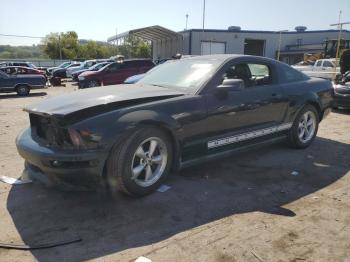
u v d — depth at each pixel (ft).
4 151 18.56
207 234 10.10
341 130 24.13
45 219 10.95
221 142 14.43
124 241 9.75
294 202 12.26
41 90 67.97
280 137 17.54
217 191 13.12
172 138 12.87
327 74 61.26
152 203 12.04
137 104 12.25
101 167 11.05
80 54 245.24
